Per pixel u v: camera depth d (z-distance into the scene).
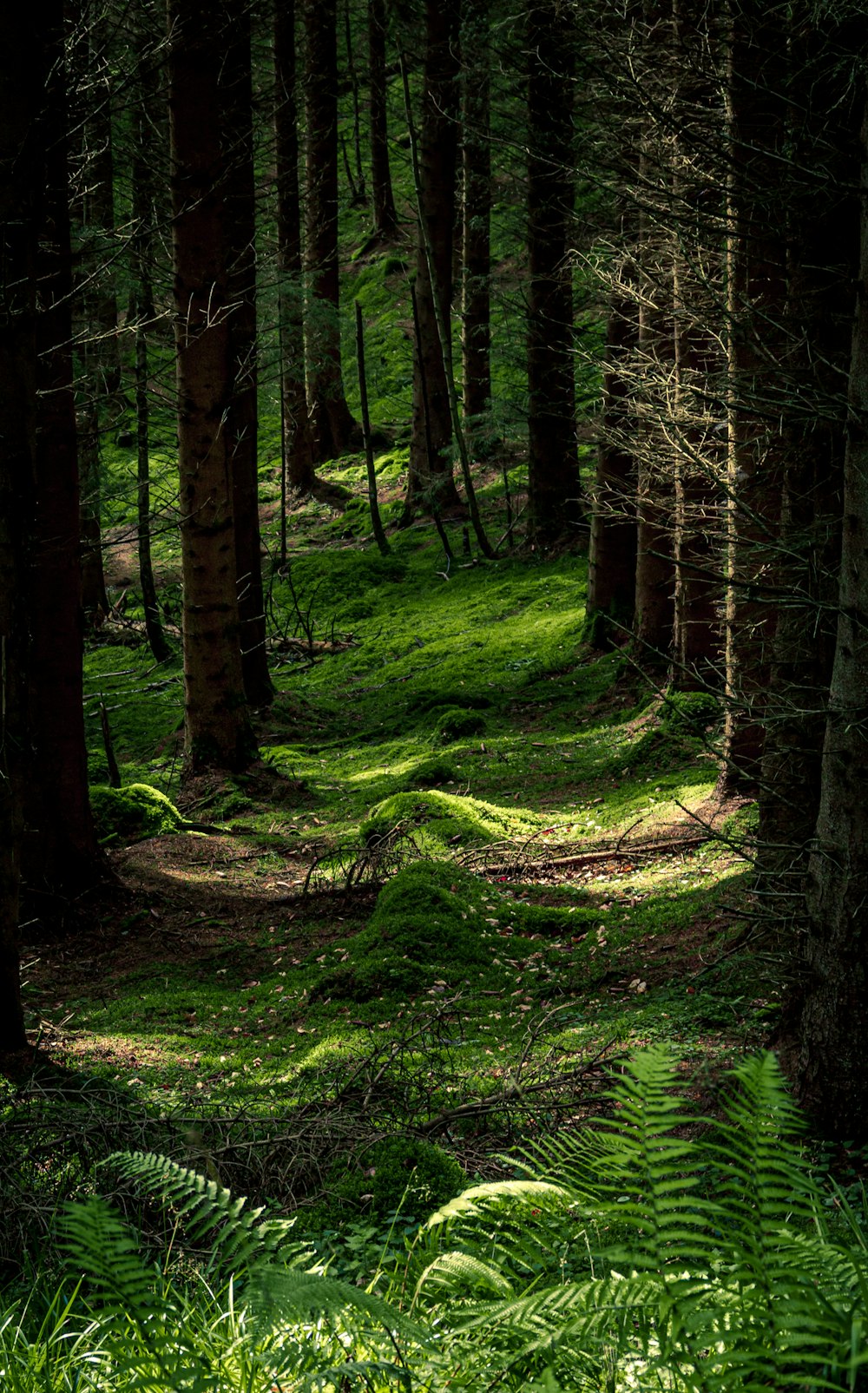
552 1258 3.06
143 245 15.09
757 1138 2.30
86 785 11.55
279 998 9.38
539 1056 6.95
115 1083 6.93
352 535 31.95
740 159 6.82
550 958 9.26
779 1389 2.20
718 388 7.09
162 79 12.61
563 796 14.03
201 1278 3.29
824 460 5.73
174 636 26.92
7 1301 3.55
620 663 17.58
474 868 11.78
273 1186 4.64
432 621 24.75
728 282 7.75
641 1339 2.52
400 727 18.98
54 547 10.74
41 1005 9.64
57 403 10.50
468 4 18.38
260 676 20.09
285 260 28.22
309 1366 2.54
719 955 8.05
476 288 25.50
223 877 12.85
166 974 10.31
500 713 18.33
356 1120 5.15
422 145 28.64
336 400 37.66
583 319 23.16
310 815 15.30
